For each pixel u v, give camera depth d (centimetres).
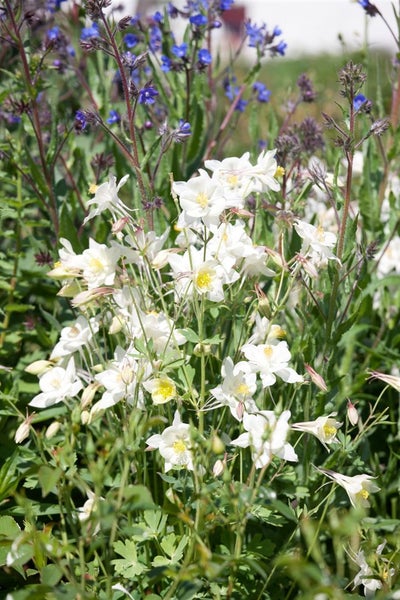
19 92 180
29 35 168
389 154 174
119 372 127
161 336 130
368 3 175
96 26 174
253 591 125
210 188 125
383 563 125
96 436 146
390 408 163
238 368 125
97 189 129
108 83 186
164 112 195
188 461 122
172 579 125
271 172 133
